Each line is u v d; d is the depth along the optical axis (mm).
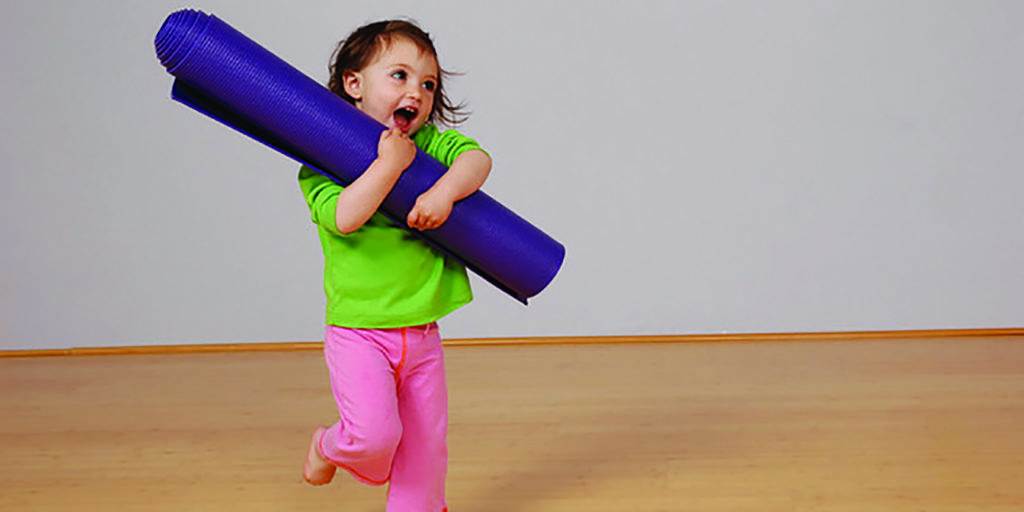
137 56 3777
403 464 1885
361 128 1721
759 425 2713
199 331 3900
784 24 3711
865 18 3699
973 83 3711
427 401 1862
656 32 3730
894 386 3078
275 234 3848
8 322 3914
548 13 3730
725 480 2303
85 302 3900
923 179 3766
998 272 3789
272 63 1711
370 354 1779
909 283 3814
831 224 3799
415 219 1712
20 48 3787
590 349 3729
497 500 2215
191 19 1674
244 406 3039
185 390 3258
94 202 3855
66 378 3482
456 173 1757
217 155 3814
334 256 1793
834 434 2621
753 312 3850
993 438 2559
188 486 2352
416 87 1789
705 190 3799
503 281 1892
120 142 3822
